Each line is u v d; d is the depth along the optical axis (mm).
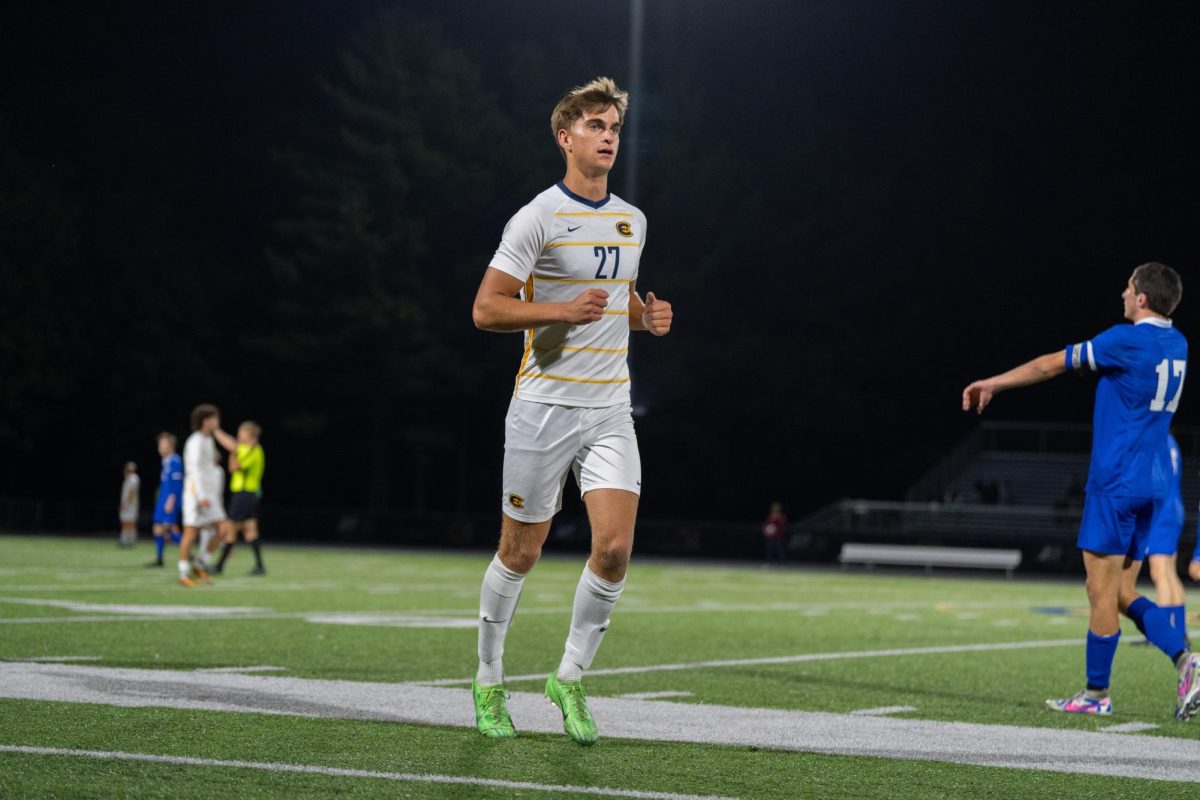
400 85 151250
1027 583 87812
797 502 165375
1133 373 20922
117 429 147500
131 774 13242
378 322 144625
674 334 155375
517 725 17500
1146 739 18359
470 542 124625
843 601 55594
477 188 153000
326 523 126438
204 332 151625
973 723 19391
